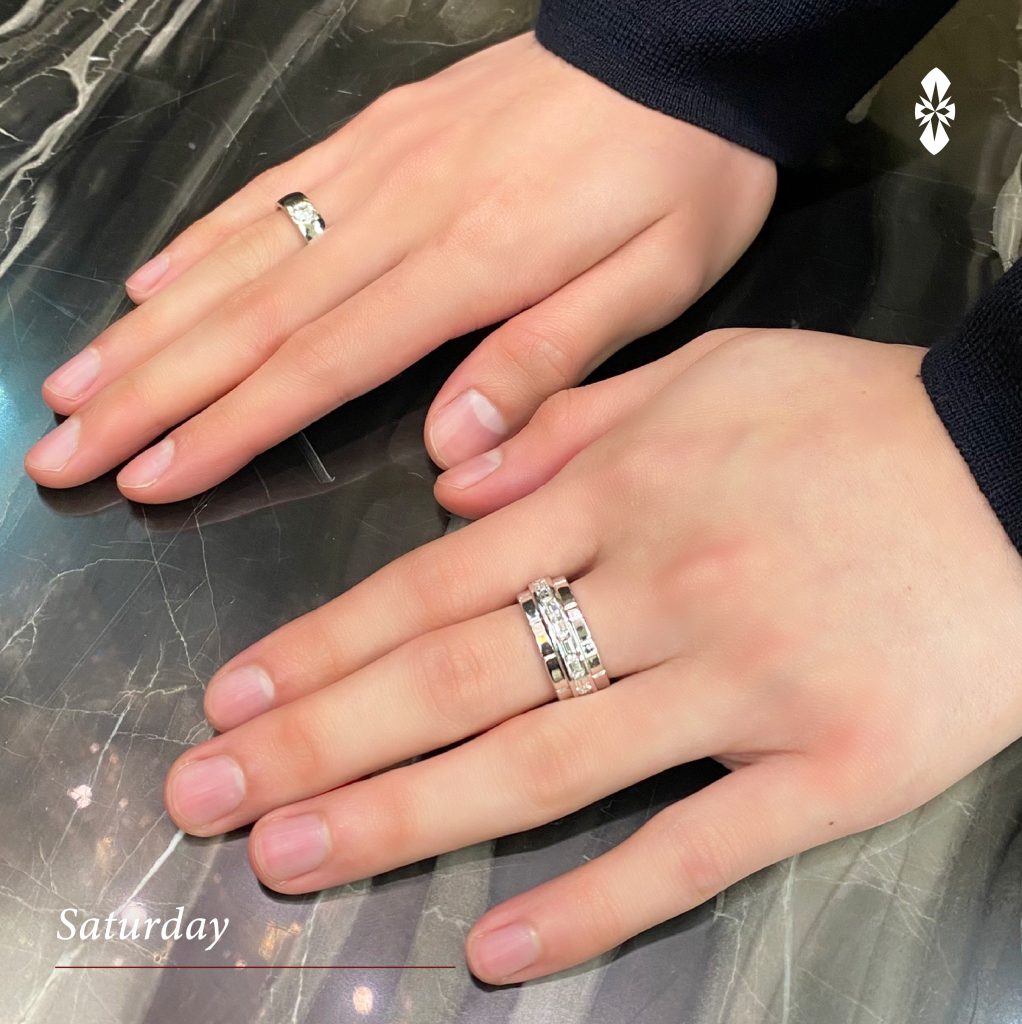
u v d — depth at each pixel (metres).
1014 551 0.17
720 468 0.18
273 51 0.28
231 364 0.21
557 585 0.18
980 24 0.29
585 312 0.21
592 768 0.17
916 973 0.17
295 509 0.21
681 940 0.17
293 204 0.23
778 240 0.25
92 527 0.21
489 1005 0.17
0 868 0.17
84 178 0.25
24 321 0.23
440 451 0.21
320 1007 0.17
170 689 0.19
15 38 0.28
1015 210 0.25
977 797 0.19
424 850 0.17
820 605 0.17
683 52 0.21
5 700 0.19
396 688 0.18
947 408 0.18
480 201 0.22
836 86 0.23
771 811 0.17
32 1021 0.16
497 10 0.29
